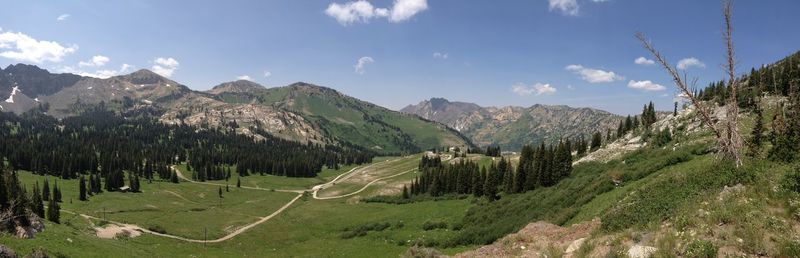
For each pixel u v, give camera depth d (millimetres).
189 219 127188
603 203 47375
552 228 30031
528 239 27125
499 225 67188
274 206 159625
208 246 98938
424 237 78062
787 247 14023
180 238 104000
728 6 23312
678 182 25453
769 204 18094
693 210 19734
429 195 139125
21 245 45625
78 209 133500
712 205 19266
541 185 95125
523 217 65062
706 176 24219
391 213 113188
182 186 198500
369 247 79250
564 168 91688
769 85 65938
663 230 18922
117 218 122250
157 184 199500
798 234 15047
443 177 139375
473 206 98188
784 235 15055
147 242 94250
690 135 67375
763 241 15031
